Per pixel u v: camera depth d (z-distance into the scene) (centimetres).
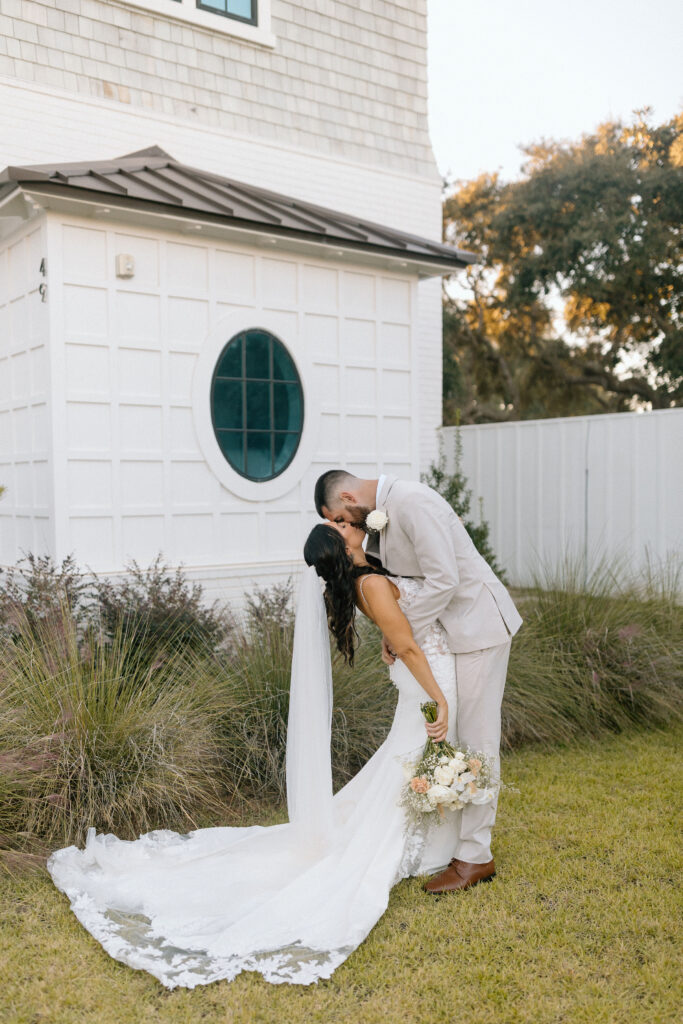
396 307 700
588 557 915
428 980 254
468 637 313
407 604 316
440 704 305
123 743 366
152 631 470
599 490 907
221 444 601
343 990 250
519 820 377
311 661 332
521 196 1848
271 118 848
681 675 529
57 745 352
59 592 454
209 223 559
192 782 374
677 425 833
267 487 621
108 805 349
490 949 271
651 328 1909
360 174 918
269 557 627
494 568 913
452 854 329
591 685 514
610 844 348
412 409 714
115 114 742
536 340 2123
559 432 945
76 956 268
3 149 685
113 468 551
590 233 1702
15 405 589
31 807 337
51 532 533
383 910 289
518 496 994
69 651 397
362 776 345
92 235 540
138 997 246
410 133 966
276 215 604
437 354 1012
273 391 629
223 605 570
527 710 487
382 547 319
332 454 665
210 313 595
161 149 729
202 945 271
